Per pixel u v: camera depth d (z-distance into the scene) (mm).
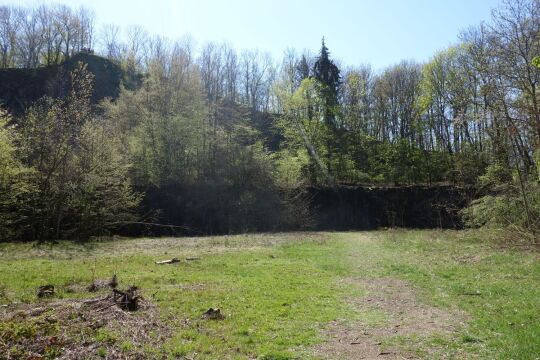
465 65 33719
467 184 43812
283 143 55062
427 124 56438
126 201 35219
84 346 7293
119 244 28750
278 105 61312
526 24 20734
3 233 30641
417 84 59688
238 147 46594
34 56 75625
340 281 15148
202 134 46500
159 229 41062
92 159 33688
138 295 11008
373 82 66188
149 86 47500
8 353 6734
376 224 48188
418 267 17828
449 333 8938
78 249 25406
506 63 21094
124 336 7883
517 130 20891
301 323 9578
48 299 11609
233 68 64938
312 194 48562
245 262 19484
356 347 8109
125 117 46031
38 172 31969
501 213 24172
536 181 22141
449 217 44781
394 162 55969
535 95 20000
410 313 10703
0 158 27531
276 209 44062
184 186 44156
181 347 7562
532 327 8750
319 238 33531
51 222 33031
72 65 66750
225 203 44188
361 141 58781
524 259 17578
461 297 12211
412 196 48531
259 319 9719
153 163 44156
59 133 33062
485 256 19297
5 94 62000
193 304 10938
